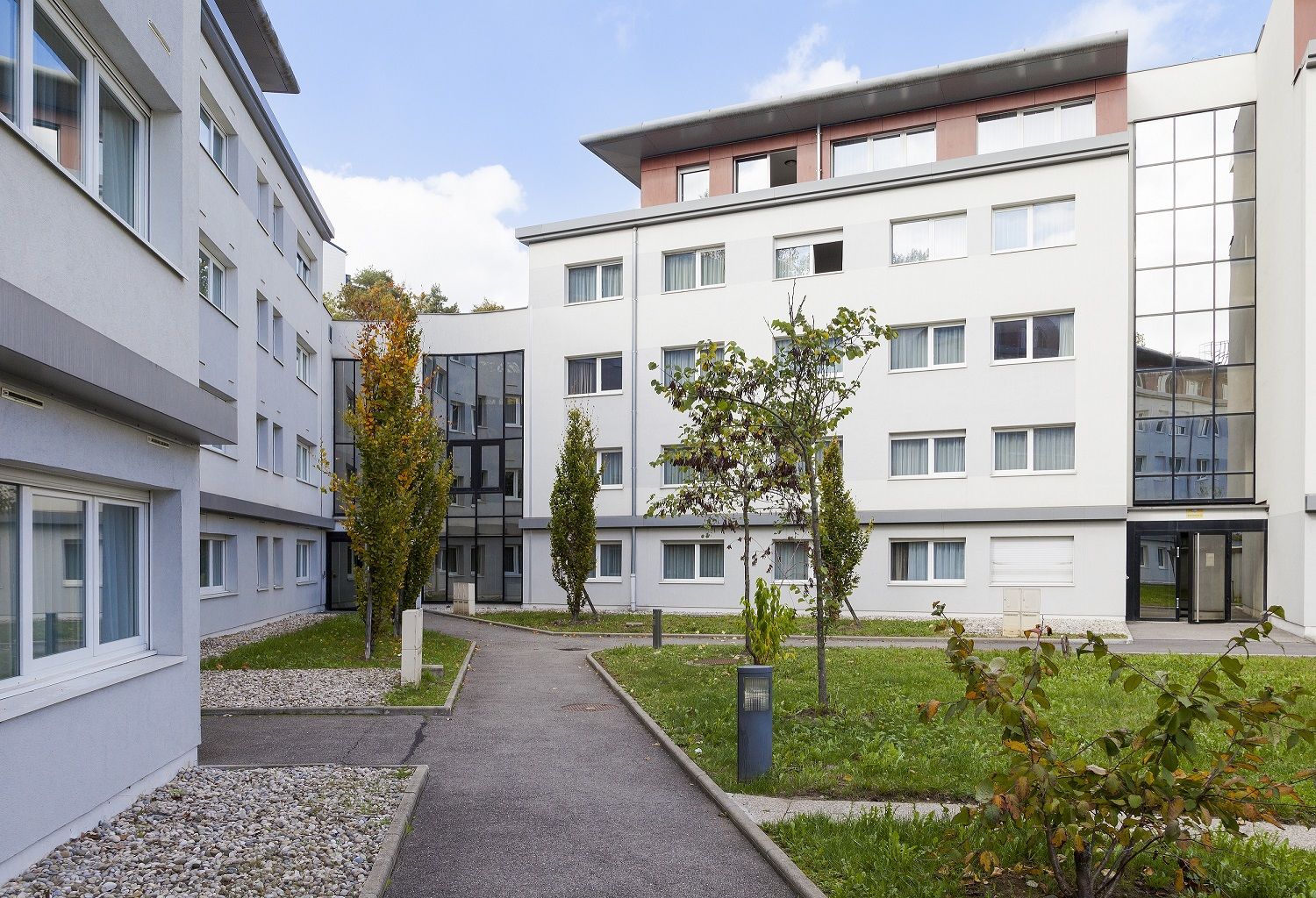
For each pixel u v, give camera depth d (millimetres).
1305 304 20578
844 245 25984
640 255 28516
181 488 7906
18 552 5707
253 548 22562
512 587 30531
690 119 27734
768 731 7707
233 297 20688
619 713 11422
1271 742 4301
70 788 5824
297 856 5656
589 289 29578
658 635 18109
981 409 24375
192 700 8117
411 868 5801
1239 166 25094
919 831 5953
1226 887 4969
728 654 16750
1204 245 25312
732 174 29156
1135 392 25734
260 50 25828
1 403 5094
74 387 5633
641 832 6547
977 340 24531
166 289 7840
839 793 7258
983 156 24484
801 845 5934
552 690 13352
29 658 5789
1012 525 23922
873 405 25328
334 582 30734
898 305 25328
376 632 18109
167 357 7848
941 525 24547
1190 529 24500
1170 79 25734
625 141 29156
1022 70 24703
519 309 31000
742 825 6504
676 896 5336
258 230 22609
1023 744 4488
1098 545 23188
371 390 17000
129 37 6953
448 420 31297
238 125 20844
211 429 7887
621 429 28484
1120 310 23359
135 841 5859
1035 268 24109
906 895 5020
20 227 5492
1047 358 24016
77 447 6000
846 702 10852
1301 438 20641
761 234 26984
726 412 10461
